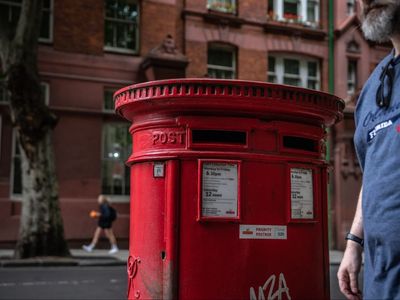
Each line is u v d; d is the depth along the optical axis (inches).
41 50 668.7
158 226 105.3
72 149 674.8
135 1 726.5
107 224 626.8
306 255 109.1
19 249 527.5
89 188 679.1
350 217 763.4
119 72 704.4
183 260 102.3
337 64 712.4
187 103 103.7
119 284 384.8
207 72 708.0
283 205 106.7
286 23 697.6
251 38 708.7
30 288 362.9
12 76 521.3
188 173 104.0
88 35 693.3
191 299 101.3
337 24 705.6
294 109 107.1
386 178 70.4
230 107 103.7
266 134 107.3
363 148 78.3
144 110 110.0
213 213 102.7
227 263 101.9
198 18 709.3
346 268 84.4
